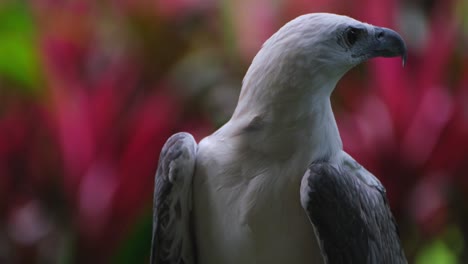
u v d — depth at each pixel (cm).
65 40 408
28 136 392
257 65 322
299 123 320
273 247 321
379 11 394
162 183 322
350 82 394
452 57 402
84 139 385
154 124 383
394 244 329
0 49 396
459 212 385
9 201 392
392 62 383
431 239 383
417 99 380
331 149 322
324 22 321
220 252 323
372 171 377
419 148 378
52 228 390
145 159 381
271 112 320
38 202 392
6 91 406
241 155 321
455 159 378
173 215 323
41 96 393
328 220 318
